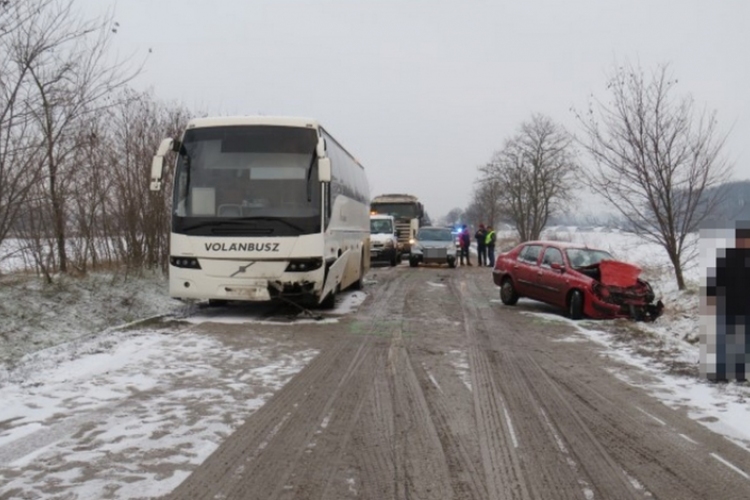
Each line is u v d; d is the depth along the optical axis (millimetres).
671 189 14000
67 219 12508
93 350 8117
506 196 44906
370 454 4785
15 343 8352
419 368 7648
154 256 15188
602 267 12148
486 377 7281
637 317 11805
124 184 14141
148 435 5039
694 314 12109
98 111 12523
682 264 14547
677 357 8477
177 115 15602
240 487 4141
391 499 4023
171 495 3982
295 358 8062
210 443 4910
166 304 12672
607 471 4543
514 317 12281
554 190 39844
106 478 4199
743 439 5250
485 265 29344
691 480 4402
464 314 12523
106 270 13672
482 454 4836
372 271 24859
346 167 13961
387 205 34688
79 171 12055
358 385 6793
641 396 6559
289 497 4023
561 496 4109
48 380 6605
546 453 4879
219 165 10930
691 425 5605
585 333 10477
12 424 5207
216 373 7156
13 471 4273
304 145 11039
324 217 11031
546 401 6336
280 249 10656
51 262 11578
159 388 6449
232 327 10297
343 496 4055
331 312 12258
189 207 10859
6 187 8914
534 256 13766
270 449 4832
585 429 5469
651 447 5043
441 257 27594
